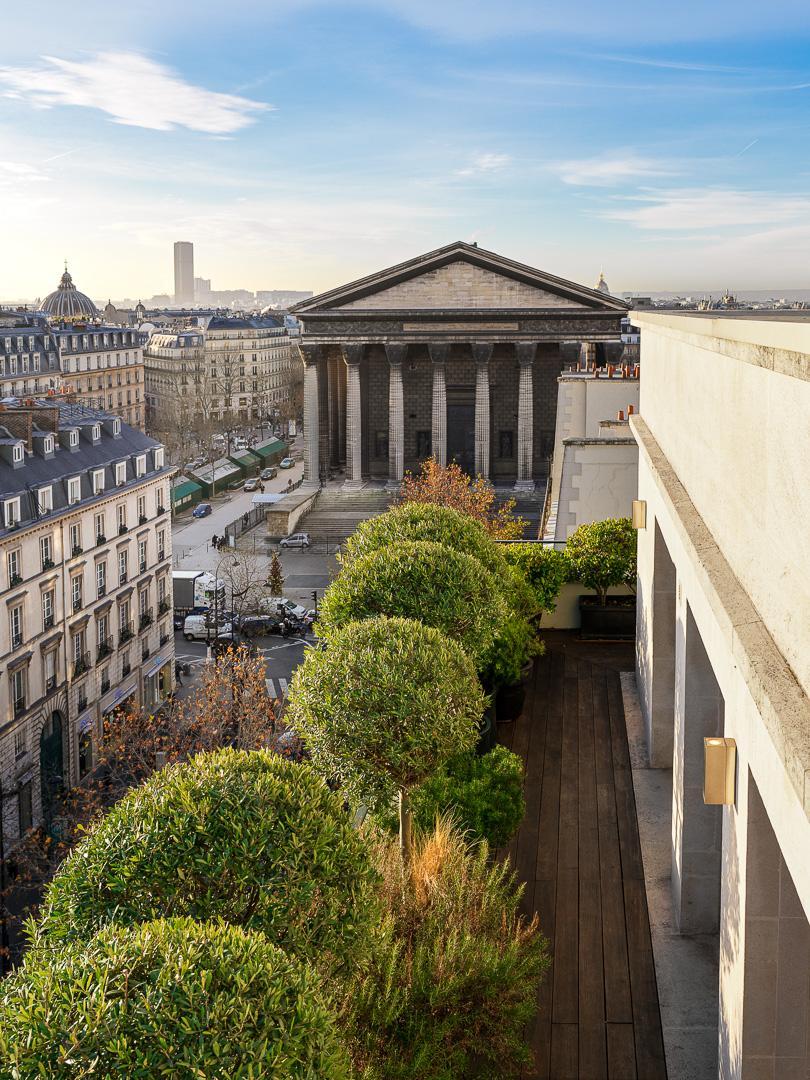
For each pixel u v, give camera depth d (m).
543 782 22.34
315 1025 9.09
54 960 9.27
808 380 7.55
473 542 26.69
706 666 16.05
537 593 31.08
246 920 12.06
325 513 119.12
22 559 58.97
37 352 172.38
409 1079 12.09
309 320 119.88
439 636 18.08
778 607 9.02
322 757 17.20
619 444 38.22
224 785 12.66
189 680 80.19
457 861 15.55
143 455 75.94
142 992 8.65
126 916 11.67
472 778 18.62
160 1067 8.19
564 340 116.75
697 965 16.08
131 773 55.31
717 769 11.38
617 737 24.59
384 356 129.75
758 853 10.77
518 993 13.38
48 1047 8.20
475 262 116.44
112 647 70.00
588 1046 14.46
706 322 12.76
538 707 26.56
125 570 72.56
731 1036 11.80
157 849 12.03
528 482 119.88
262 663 62.06
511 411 129.50
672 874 18.08
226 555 111.38
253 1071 8.30
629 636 31.70
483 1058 13.67
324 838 12.49
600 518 38.44
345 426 136.75
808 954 10.89
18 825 58.19
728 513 11.59
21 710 58.94
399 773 16.86
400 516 27.52
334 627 22.14
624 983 15.77
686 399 15.71
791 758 7.62
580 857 19.30
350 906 12.51
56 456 66.31
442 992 12.70
